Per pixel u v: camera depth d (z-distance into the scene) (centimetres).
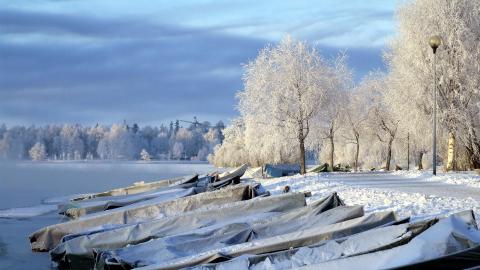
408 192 2020
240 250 1138
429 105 3316
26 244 1912
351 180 2817
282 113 4106
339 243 1046
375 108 5219
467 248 821
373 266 852
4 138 17838
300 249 1036
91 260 1488
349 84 4784
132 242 1512
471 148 3472
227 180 2827
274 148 4522
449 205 1553
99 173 8362
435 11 3328
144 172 8669
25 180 6384
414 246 855
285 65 4128
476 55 3219
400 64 3459
